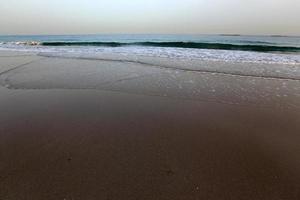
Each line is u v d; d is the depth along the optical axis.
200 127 4.04
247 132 3.81
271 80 7.18
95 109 5.01
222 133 3.79
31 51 16.83
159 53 14.31
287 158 2.99
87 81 7.37
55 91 6.37
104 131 3.91
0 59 12.40
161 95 5.94
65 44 25.95
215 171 2.74
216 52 14.62
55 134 3.81
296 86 6.50
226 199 2.28
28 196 2.32
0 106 5.23
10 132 3.90
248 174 2.67
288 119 4.32
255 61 10.67
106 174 2.68
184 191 2.39
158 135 3.75
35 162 2.96
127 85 6.88
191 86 6.70
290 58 11.42
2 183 2.54
